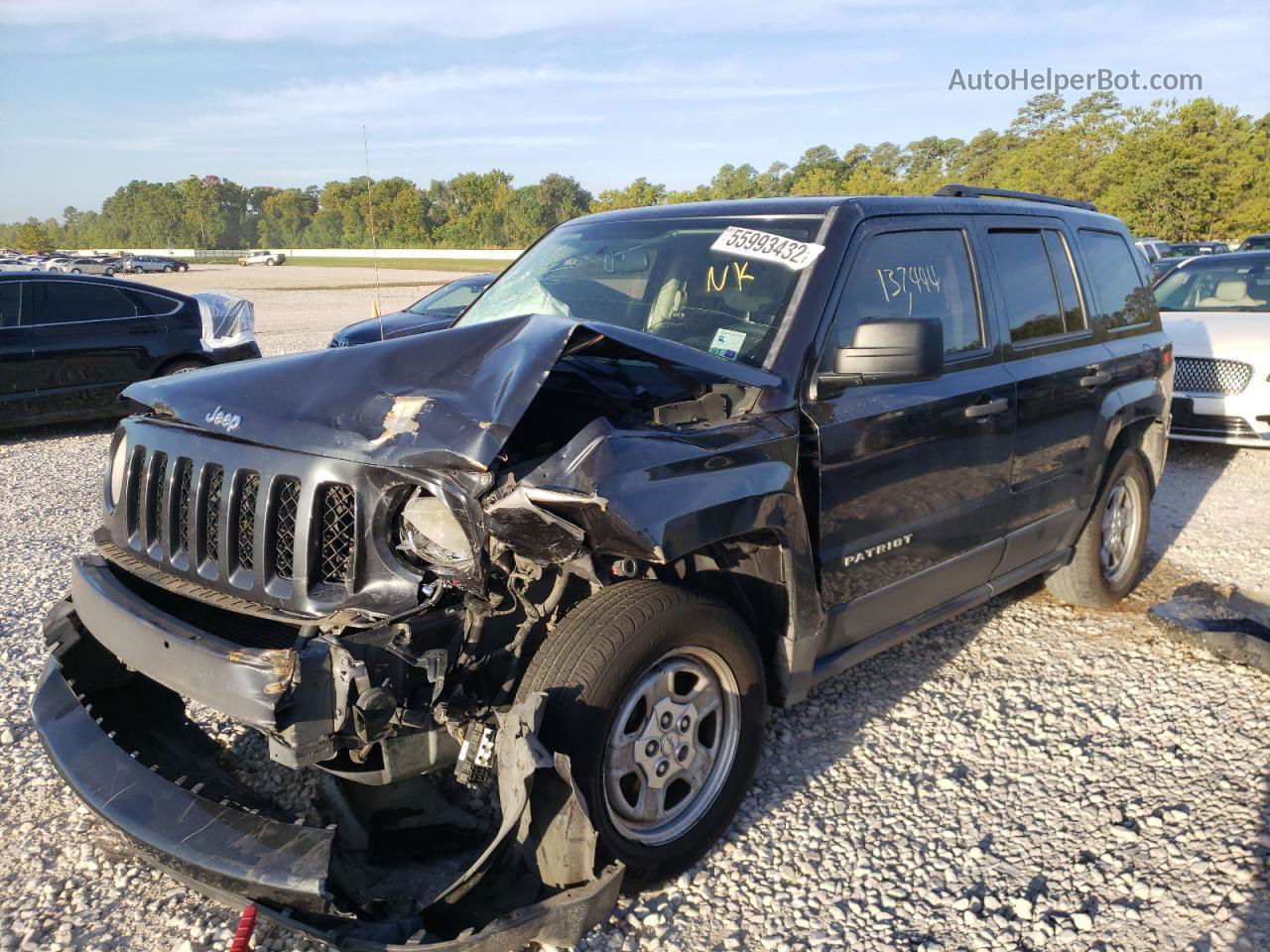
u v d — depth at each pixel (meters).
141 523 2.95
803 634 3.10
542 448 2.89
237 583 2.61
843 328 3.30
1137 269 5.36
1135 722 3.93
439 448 2.38
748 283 3.38
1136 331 5.16
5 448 10.30
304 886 2.17
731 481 2.73
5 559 6.12
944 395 3.59
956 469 3.70
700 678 2.87
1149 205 52.41
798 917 2.76
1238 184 49.56
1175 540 6.44
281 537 2.55
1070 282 4.61
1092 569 4.94
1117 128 62.78
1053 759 3.65
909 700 4.11
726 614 2.82
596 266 3.88
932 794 3.40
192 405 2.81
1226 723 3.91
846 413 3.21
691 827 2.84
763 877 2.95
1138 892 2.85
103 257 61.78
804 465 3.08
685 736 2.83
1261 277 9.76
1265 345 8.40
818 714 3.98
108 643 2.70
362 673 2.23
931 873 2.97
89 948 2.63
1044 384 4.16
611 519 2.38
